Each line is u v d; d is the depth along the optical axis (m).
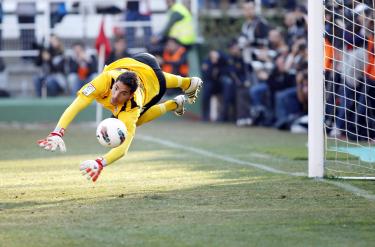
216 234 16.39
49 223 17.50
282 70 46.00
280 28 53.22
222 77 51.00
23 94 55.28
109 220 17.83
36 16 54.88
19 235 16.28
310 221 17.70
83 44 54.22
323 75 24.41
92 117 51.44
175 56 52.31
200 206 19.59
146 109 22.78
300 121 43.75
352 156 30.38
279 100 45.19
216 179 24.61
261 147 35.34
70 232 16.56
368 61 35.84
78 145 37.00
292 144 36.84
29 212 18.83
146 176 25.42
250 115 48.59
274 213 18.66
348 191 21.89
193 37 52.75
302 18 44.06
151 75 22.30
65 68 54.06
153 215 18.42
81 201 20.38
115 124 20.00
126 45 53.53
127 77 20.08
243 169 27.33
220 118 51.56
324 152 24.88
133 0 54.97
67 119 20.41
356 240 15.89
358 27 35.66
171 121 52.72
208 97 52.03
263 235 16.31
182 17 52.22
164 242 15.70
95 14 55.12
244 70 49.44
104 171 26.78
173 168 27.69
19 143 37.94
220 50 52.16
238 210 19.05
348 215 18.39
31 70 55.25
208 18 55.78
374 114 37.47
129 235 16.30
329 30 35.53
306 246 15.39
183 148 35.44
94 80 20.80
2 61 54.72
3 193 21.77
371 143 36.19
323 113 24.66
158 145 36.97
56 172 26.61
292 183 23.47
